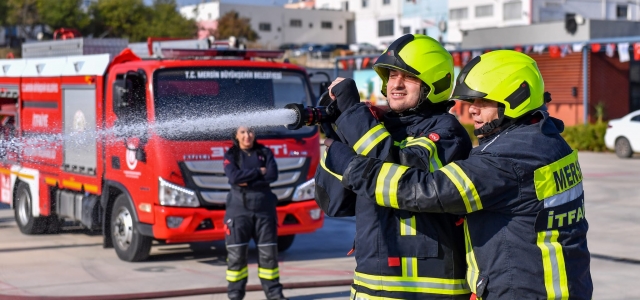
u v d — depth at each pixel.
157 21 55.09
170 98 7.86
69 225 11.12
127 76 7.93
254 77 8.21
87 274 8.01
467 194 2.91
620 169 18.62
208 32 65.19
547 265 2.96
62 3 50.78
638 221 10.97
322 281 7.51
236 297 6.52
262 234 6.62
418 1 64.44
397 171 2.98
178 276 7.92
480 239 3.06
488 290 3.05
